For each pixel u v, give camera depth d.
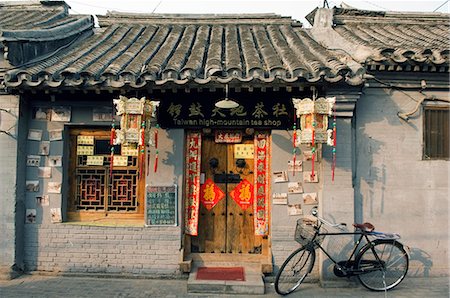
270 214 6.57
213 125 6.52
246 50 7.04
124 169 6.76
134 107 5.55
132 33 8.44
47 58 6.62
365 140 6.54
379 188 6.53
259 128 6.60
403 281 6.39
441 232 6.58
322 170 6.30
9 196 6.33
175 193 6.51
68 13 9.80
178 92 6.16
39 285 6.07
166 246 6.48
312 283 6.34
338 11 9.13
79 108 6.61
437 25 8.96
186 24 9.29
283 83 5.54
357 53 6.54
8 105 6.34
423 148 6.64
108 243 6.52
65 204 6.72
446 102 6.66
